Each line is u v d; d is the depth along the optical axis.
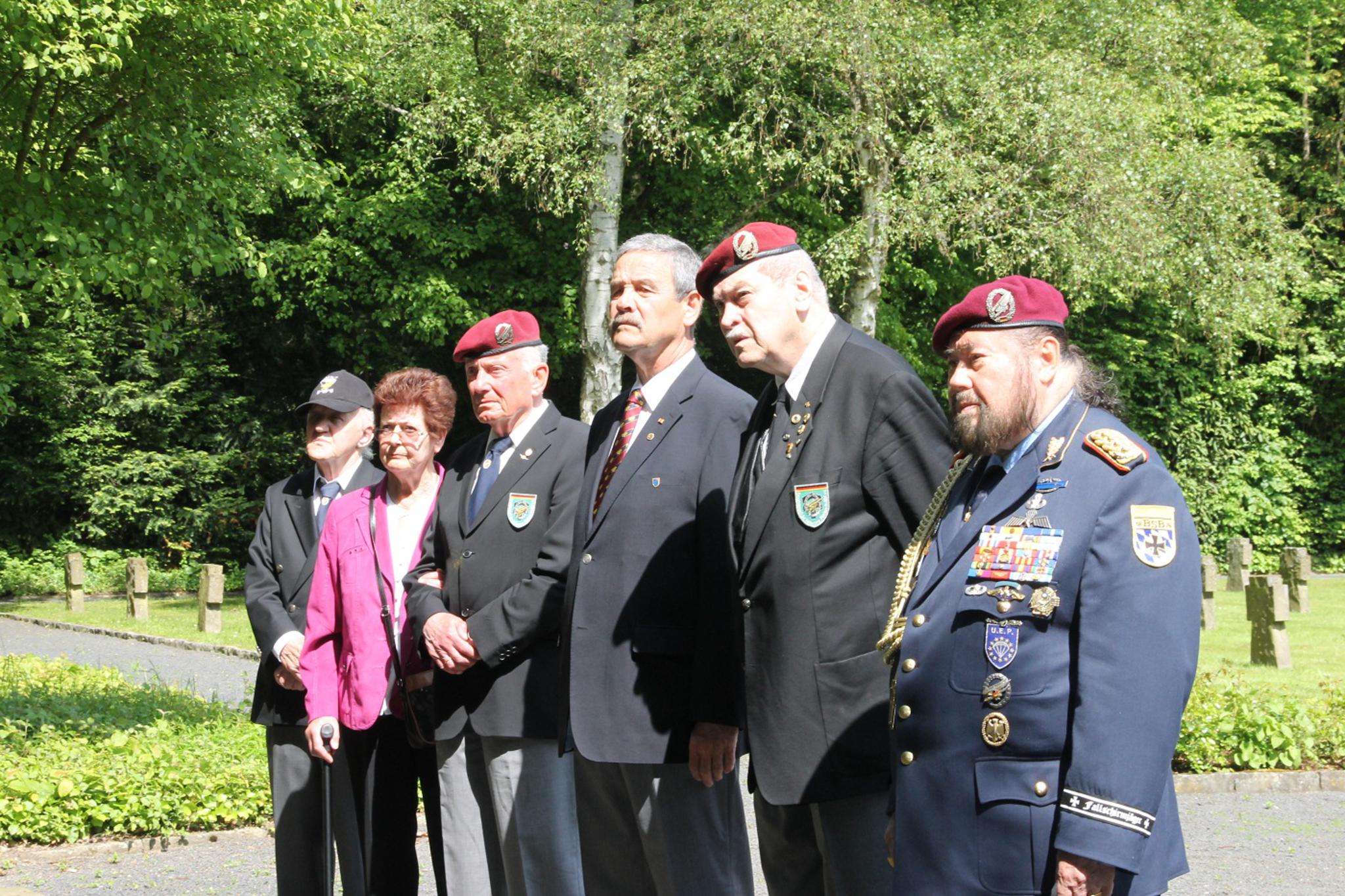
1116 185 16.14
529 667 4.14
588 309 17.66
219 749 7.55
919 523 3.15
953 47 16.38
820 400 3.27
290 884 4.53
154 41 8.91
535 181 16.70
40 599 22.02
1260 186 18.52
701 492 3.70
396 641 4.37
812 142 16.73
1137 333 27.25
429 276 20.30
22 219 8.80
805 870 3.38
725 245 3.36
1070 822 2.39
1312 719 8.60
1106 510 2.52
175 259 9.55
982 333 2.68
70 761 7.02
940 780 2.58
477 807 4.27
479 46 17.38
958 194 16.09
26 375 22.28
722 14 15.52
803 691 3.17
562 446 4.34
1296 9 28.55
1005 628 2.54
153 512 24.05
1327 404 28.70
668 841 3.64
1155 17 17.69
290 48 9.84
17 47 8.04
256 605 4.69
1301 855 6.39
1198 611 2.49
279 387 25.47
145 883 5.75
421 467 4.56
